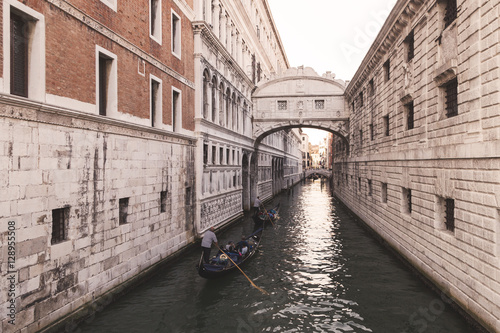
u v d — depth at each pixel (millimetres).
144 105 11391
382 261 13977
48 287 7320
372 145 18953
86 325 8320
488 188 7516
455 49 9102
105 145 9242
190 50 15500
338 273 12570
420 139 11602
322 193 48969
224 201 19969
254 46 30141
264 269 13125
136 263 10773
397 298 10172
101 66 9617
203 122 16359
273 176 42844
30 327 6852
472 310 8141
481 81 7855
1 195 6266
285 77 28109
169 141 13148
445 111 10164
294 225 22703
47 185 7297
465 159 8516
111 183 9484
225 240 17297
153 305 9602
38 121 7066
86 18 8531
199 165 15820
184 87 14812
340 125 27719
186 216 14844
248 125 27250
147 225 11445
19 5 6637
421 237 11500
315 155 170625
